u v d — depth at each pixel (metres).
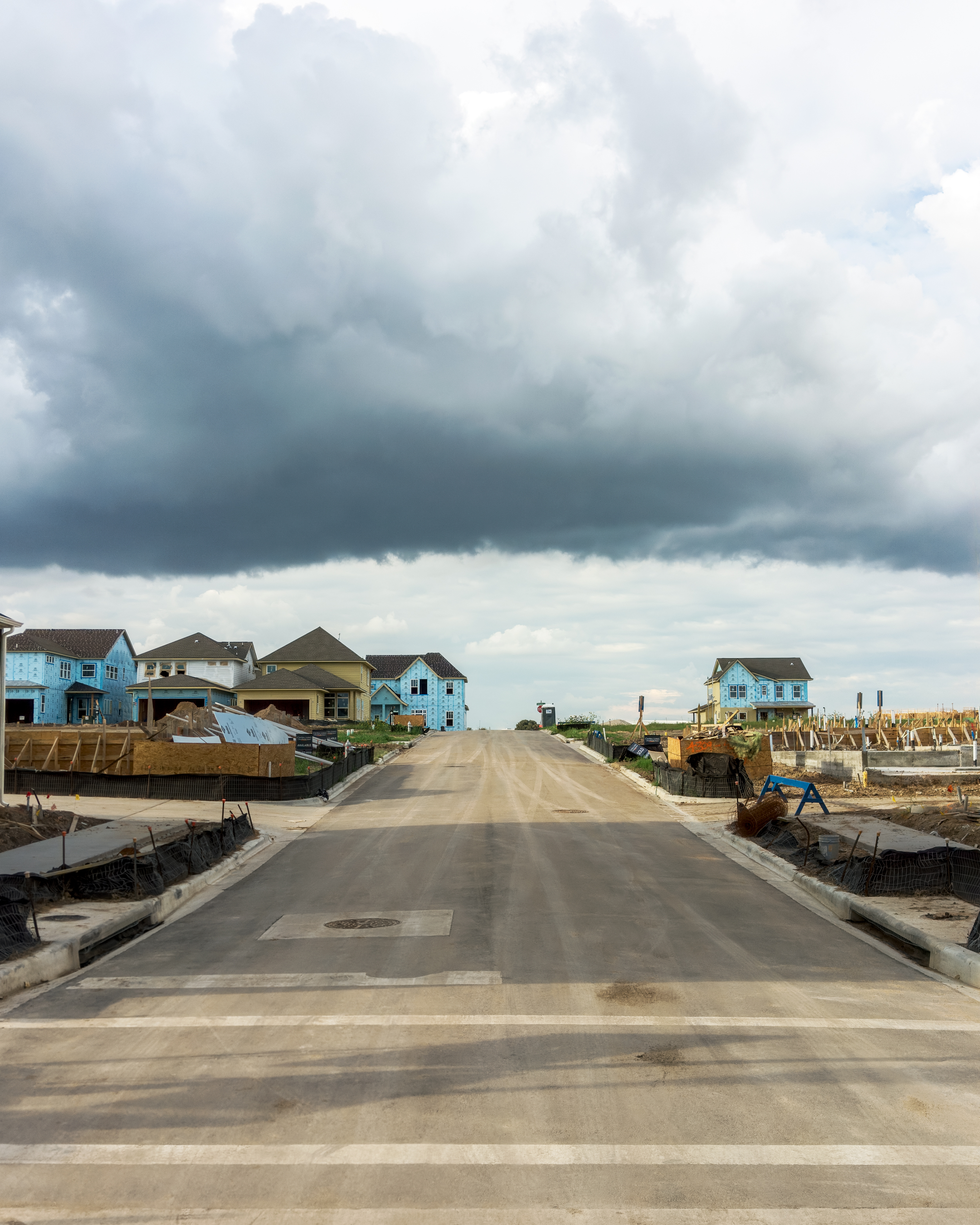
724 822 21.19
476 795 27.31
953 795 23.09
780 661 83.31
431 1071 6.30
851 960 9.41
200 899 13.10
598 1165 4.91
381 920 11.35
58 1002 8.13
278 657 69.56
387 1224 4.36
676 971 8.88
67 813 19.31
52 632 70.31
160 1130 5.39
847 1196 4.59
